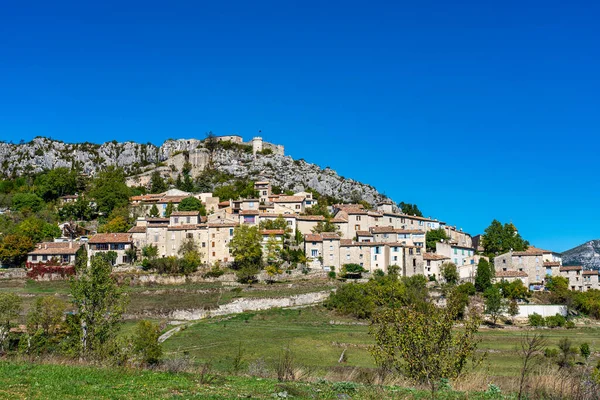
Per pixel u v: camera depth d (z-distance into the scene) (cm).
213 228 14562
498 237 17612
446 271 14650
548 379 2875
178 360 3806
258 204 16988
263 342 9056
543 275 15600
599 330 11456
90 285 5234
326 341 9219
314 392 2761
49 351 5622
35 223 15762
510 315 12362
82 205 18400
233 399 2550
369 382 3020
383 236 15738
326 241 14450
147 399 2520
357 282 13250
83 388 2702
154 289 12462
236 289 12506
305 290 12475
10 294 7838
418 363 3014
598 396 2609
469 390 2889
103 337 5084
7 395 2488
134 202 19425
